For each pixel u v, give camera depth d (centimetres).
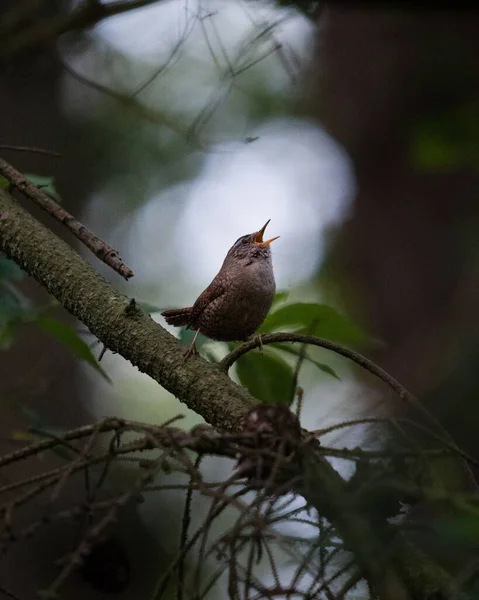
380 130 1577
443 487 395
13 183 660
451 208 1493
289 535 429
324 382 1341
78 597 931
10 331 744
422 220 1503
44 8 1231
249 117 1653
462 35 1506
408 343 1417
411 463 405
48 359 1145
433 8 959
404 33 1570
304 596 360
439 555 389
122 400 1397
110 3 964
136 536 1048
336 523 366
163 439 394
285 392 667
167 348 579
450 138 1140
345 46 1614
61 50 1420
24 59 1362
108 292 613
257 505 359
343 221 1586
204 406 552
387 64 1577
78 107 1484
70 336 696
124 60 1523
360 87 1600
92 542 339
